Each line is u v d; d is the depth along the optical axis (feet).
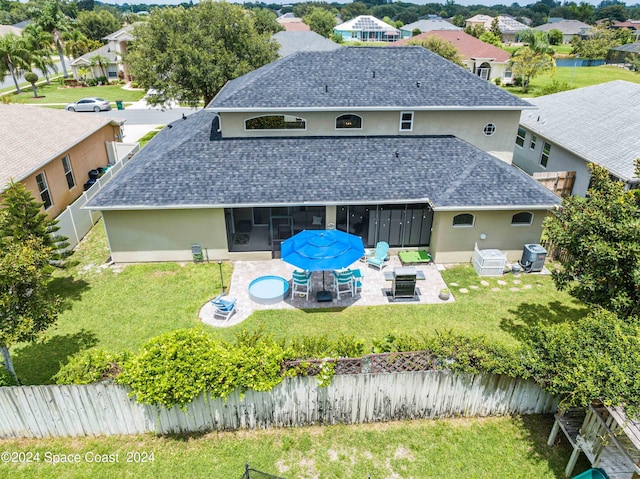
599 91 102.58
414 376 38.27
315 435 39.27
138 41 124.98
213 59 117.91
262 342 40.11
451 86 74.74
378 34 391.86
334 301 59.06
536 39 193.26
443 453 37.58
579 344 35.47
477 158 69.41
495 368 37.06
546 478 35.63
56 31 249.55
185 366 36.22
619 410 30.99
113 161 107.24
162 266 67.77
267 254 69.21
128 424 39.04
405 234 69.46
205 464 36.83
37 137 82.07
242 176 66.69
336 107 70.08
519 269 65.26
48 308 41.19
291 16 469.98
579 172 84.23
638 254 36.76
